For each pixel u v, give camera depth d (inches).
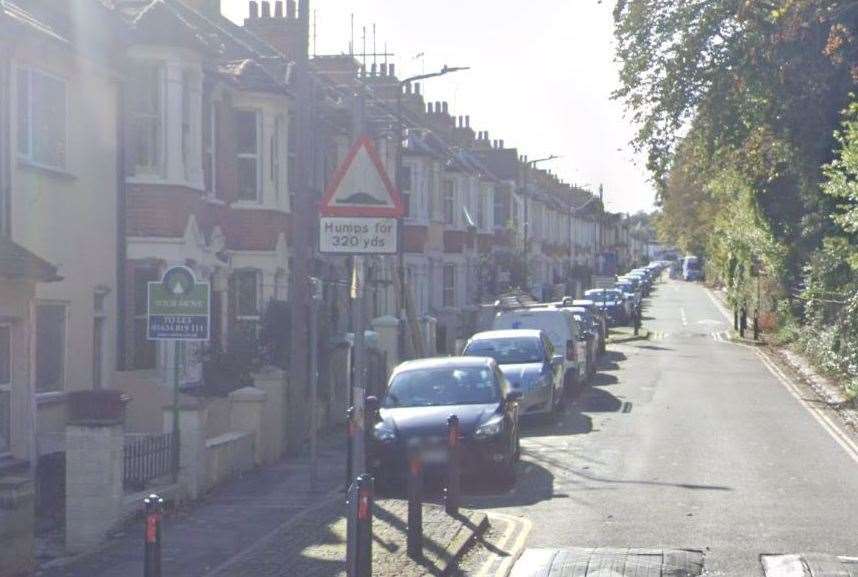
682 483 716.0
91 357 836.6
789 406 1159.0
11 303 644.1
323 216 450.9
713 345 2052.2
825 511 618.8
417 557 502.3
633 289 2955.2
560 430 992.9
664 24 1202.0
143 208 909.8
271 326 1042.7
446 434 703.7
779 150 1246.9
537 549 537.3
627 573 481.7
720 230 2199.8
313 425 711.1
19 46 724.0
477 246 2429.9
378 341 1282.0
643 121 1248.2
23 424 658.2
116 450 565.6
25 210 737.0
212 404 836.6
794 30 1051.3
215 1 1405.0
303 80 867.4
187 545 546.9
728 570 485.4
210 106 1070.4
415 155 1867.6
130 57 908.6
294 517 616.7
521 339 1076.5
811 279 1381.6
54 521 616.4
